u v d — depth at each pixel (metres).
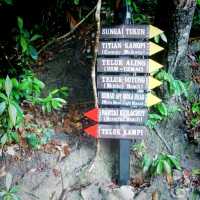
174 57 3.57
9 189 3.10
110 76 3.01
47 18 4.09
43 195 3.25
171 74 3.71
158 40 3.37
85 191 3.26
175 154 3.63
